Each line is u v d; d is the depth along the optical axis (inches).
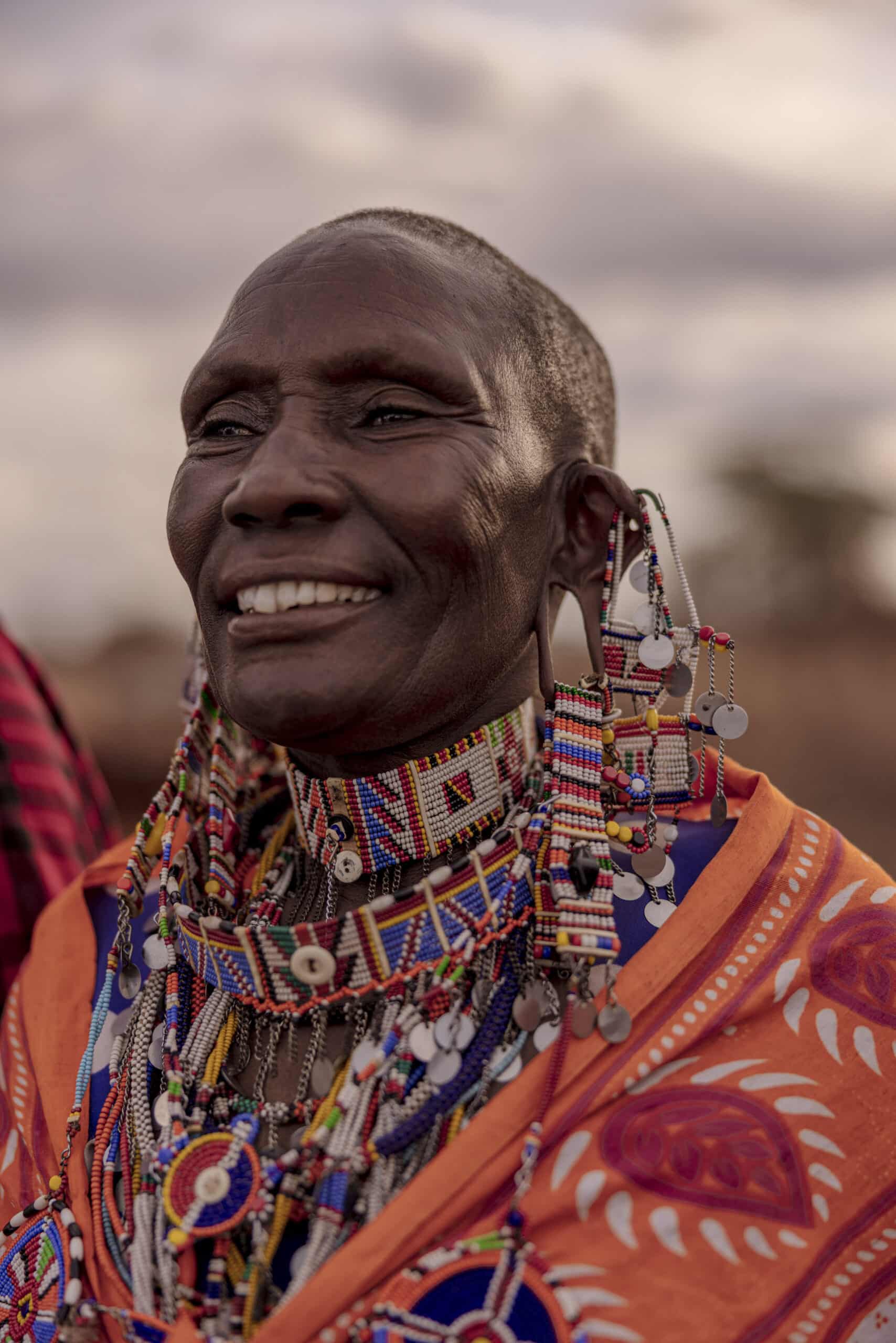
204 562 54.1
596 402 65.5
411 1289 45.0
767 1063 50.0
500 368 55.1
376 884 57.1
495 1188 46.8
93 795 96.2
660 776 57.6
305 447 50.7
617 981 50.9
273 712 50.1
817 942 53.2
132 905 59.0
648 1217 46.3
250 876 62.6
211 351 54.5
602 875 51.9
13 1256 52.9
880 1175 48.6
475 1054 50.0
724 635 57.4
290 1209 48.2
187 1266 47.7
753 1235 46.3
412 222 60.5
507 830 53.1
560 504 59.7
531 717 61.4
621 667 59.0
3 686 88.3
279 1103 51.4
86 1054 58.1
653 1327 44.3
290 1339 44.6
